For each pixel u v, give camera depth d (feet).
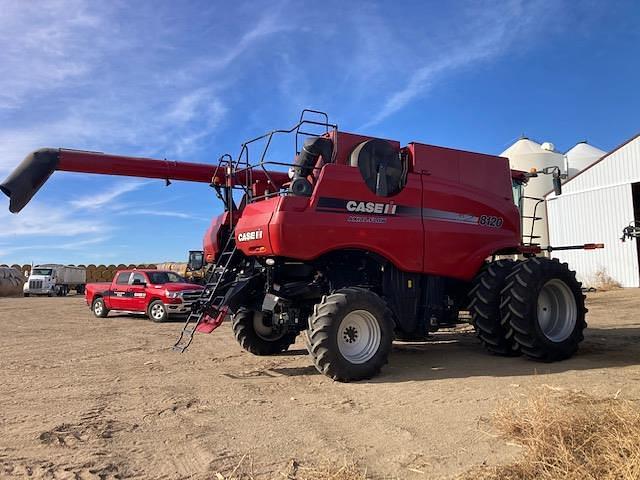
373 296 21.77
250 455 13.08
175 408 17.79
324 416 16.28
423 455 12.65
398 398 18.15
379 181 23.35
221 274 24.48
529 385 19.15
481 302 25.32
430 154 25.49
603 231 74.02
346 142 23.90
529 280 24.20
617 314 42.50
